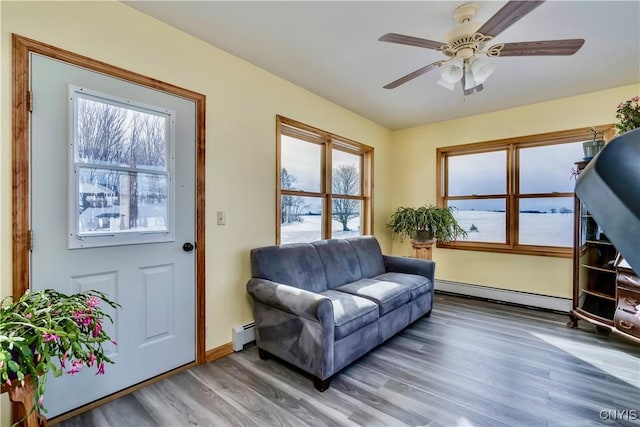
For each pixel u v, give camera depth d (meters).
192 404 1.81
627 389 1.96
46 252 1.62
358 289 2.72
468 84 2.17
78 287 1.74
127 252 1.93
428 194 4.41
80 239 1.74
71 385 1.71
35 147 1.59
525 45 1.75
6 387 1.13
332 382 2.05
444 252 4.27
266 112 2.79
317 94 3.33
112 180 1.87
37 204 1.60
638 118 2.55
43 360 1.10
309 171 3.41
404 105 3.64
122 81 1.90
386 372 2.18
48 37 1.62
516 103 3.55
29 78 1.57
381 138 4.50
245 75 2.61
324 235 3.56
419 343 2.65
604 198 0.31
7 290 1.51
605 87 3.07
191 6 1.92
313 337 1.97
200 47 2.30
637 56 2.45
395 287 2.79
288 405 1.81
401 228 4.04
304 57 2.55
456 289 4.16
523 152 3.75
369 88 3.16
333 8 1.93
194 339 2.27
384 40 1.78
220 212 2.44
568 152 3.46
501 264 3.82
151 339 2.04
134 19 1.95
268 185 2.82
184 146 2.21
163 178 2.10
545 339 2.72
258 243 2.73
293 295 2.06
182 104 2.20
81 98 1.74
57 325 1.14
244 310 2.62
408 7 1.91
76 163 1.73
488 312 3.45
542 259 3.55
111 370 1.86
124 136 1.92
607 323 2.69
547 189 3.59
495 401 1.85
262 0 1.86
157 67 2.06
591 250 3.03
